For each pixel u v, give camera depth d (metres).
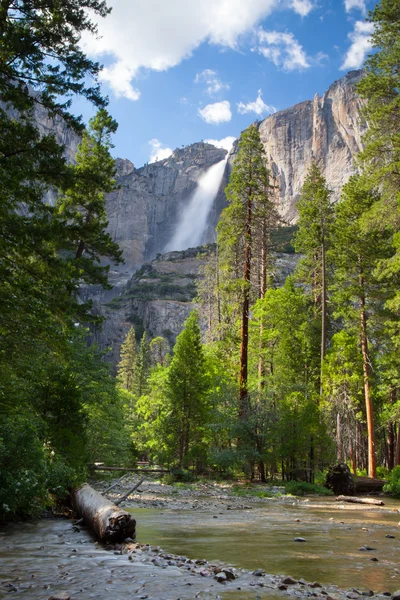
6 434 11.59
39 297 13.07
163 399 39.25
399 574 6.05
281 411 28.66
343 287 38.75
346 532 10.10
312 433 27.67
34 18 13.85
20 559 6.59
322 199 42.47
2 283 12.55
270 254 46.03
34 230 13.32
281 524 11.36
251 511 14.81
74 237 15.64
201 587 5.08
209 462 30.73
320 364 37.75
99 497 10.76
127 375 99.06
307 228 45.22
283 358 37.56
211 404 32.91
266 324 39.00
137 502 16.55
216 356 40.31
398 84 25.58
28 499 11.13
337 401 33.69
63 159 14.27
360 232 35.16
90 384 29.47
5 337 13.33
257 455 27.97
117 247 31.34
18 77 13.68
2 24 13.10
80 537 8.86
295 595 4.89
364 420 42.66
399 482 23.83
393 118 25.27
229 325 38.47
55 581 5.26
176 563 6.34
